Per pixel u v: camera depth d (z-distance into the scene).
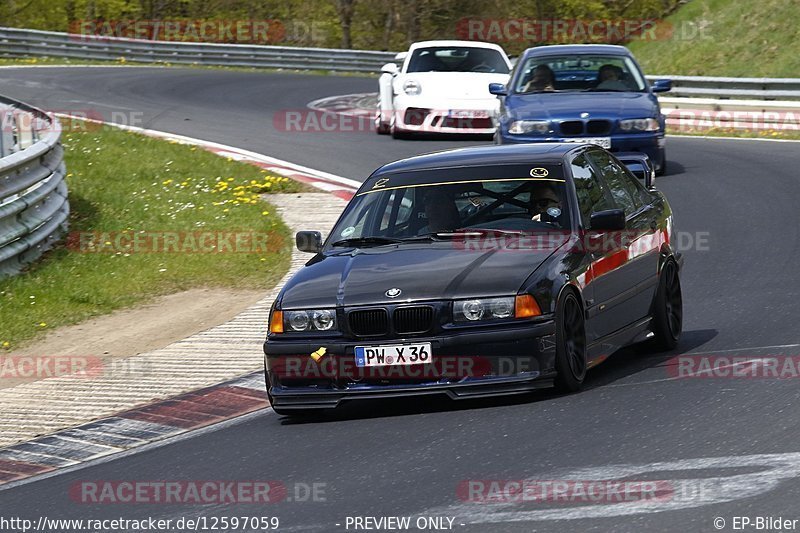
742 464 19.14
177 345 33.75
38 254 45.38
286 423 25.38
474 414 24.05
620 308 27.38
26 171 44.19
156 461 23.30
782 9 106.62
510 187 27.70
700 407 22.97
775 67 100.81
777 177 55.69
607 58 59.38
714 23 111.38
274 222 50.16
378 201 28.41
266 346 25.09
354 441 23.05
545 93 57.69
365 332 24.39
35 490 22.12
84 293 40.75
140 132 74.94
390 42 178.62
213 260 45.00
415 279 24.70
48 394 29.67
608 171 29.97
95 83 102.12
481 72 74.44
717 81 80.25
